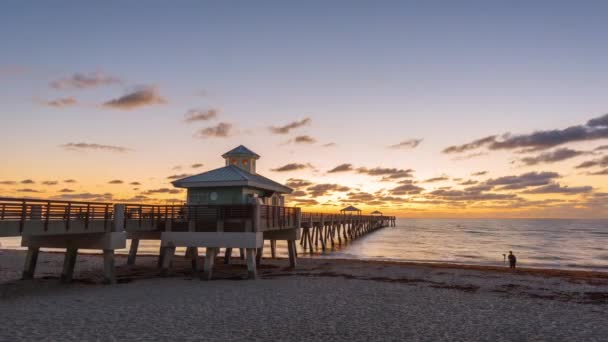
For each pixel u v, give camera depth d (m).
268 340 11.11
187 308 14.77
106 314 13.64
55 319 12.87
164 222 23.47
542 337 11.89
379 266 30.61
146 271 26.27
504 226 184.38
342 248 58.00
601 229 149.62
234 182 24.38
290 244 29.36
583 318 14.34
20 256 38.12
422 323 13.23
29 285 19.80
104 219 19.23
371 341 11.19
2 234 13.88
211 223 21.78
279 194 31.61
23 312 13.80
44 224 15.63
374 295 17.91
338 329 12.33
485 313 14.84
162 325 12.37
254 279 22.12
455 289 20.28
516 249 60.97
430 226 179.62
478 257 47.72
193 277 23.12
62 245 20.45
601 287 21.84
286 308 15.03
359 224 83.38
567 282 23.55
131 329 11.84
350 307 15.39
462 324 13.19
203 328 12.14
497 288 20.89
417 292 18.95
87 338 10.85
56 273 24.88
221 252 46.69
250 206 21.75
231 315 13.83
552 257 49.44
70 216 17.11
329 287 19.84
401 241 74.69
